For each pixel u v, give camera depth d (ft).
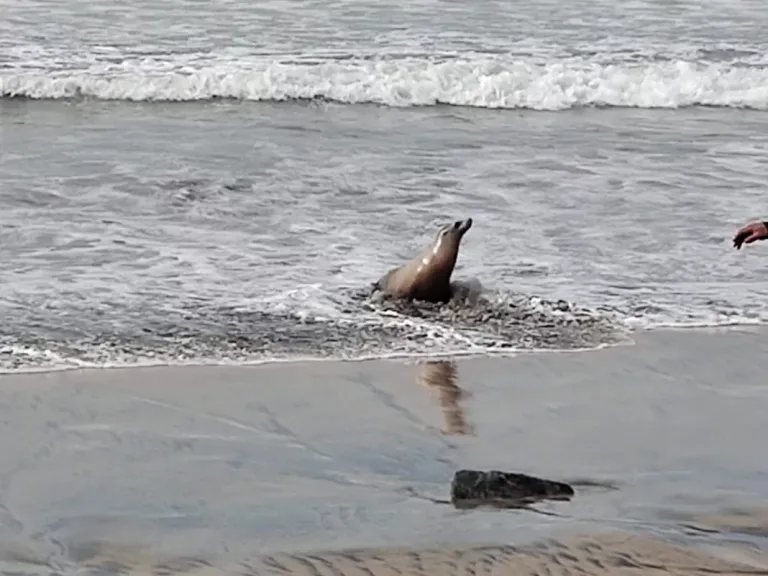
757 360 37.91
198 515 25.76
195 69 89.35
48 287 42.93
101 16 106.73
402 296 42.09
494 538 24.20
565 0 118.83
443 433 31.14
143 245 48.73
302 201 56.39
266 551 23.88
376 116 81.61
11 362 35.55
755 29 110.63
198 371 35.45
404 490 27.25
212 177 60.49
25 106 81.35
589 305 42.73
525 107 87.10
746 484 27.94
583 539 24.08
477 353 37.86
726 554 23.49
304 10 112.06
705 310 42.73
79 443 29.94
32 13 106.32
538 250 49.44
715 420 32.63
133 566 23.32
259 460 29.09
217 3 113.70
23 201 54.90
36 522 25.38
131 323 39.42
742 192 60.13
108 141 69.56
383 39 102.01
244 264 46.42
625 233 52.37
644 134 76.07
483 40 102.63
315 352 37.40
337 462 29.04
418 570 22.79
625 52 100.48
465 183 60.54
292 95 86.99
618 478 28.22
